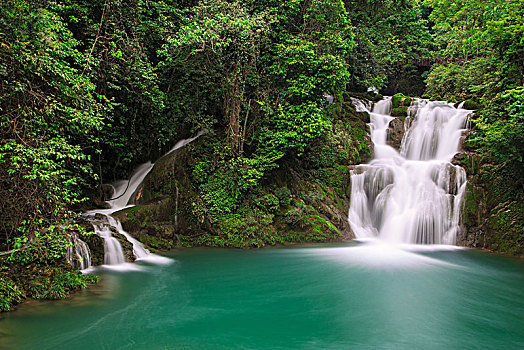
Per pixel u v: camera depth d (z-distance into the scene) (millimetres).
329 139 15016
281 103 13984
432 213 13359
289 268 9531
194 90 14070
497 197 12930
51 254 7004
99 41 10484
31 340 4984
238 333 5504
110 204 13258
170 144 14883
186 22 12859
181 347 4961
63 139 6836
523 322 6133
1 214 6668
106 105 11414
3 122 6297
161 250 11250
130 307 6441
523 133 11336
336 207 14430
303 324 5930
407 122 17938
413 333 5637
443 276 8953
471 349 5105
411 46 26125
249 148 14422
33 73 6785
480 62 18641
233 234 12312
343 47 14625
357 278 8695
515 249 11570
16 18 6121
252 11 14211
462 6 23797
